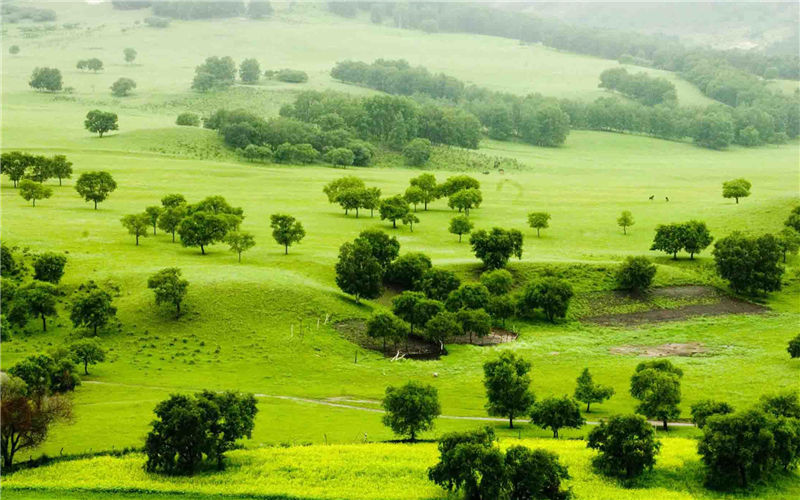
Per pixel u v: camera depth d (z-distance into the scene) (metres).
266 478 79.12
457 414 108.69
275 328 137.38
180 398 83.75
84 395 106.12
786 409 96.75
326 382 120.25
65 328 131.88
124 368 118.69
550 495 77.69
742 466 81.44
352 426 99.56
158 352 126.00
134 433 90.88
